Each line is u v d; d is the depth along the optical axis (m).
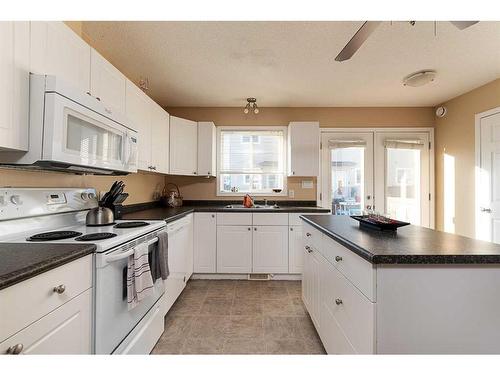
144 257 1.47
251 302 2.54
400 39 2.07
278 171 3.79
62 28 1.35
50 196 1.59
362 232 1.45
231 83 2.95
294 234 3.14
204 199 3.78
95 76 1.64
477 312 1.00
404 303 1.00
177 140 3.18
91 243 1.19
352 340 1.19
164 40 2.09
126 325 1.40
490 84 2.86
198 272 3.14
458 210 3.28
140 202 2.99
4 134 1.04
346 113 3.76
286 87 3.06
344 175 3.76
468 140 3.14
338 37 2.04
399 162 3.74
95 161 1.50
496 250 1.05
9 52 1.06
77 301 1.05
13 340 0.76
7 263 0.85
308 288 2.08
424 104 3.63
